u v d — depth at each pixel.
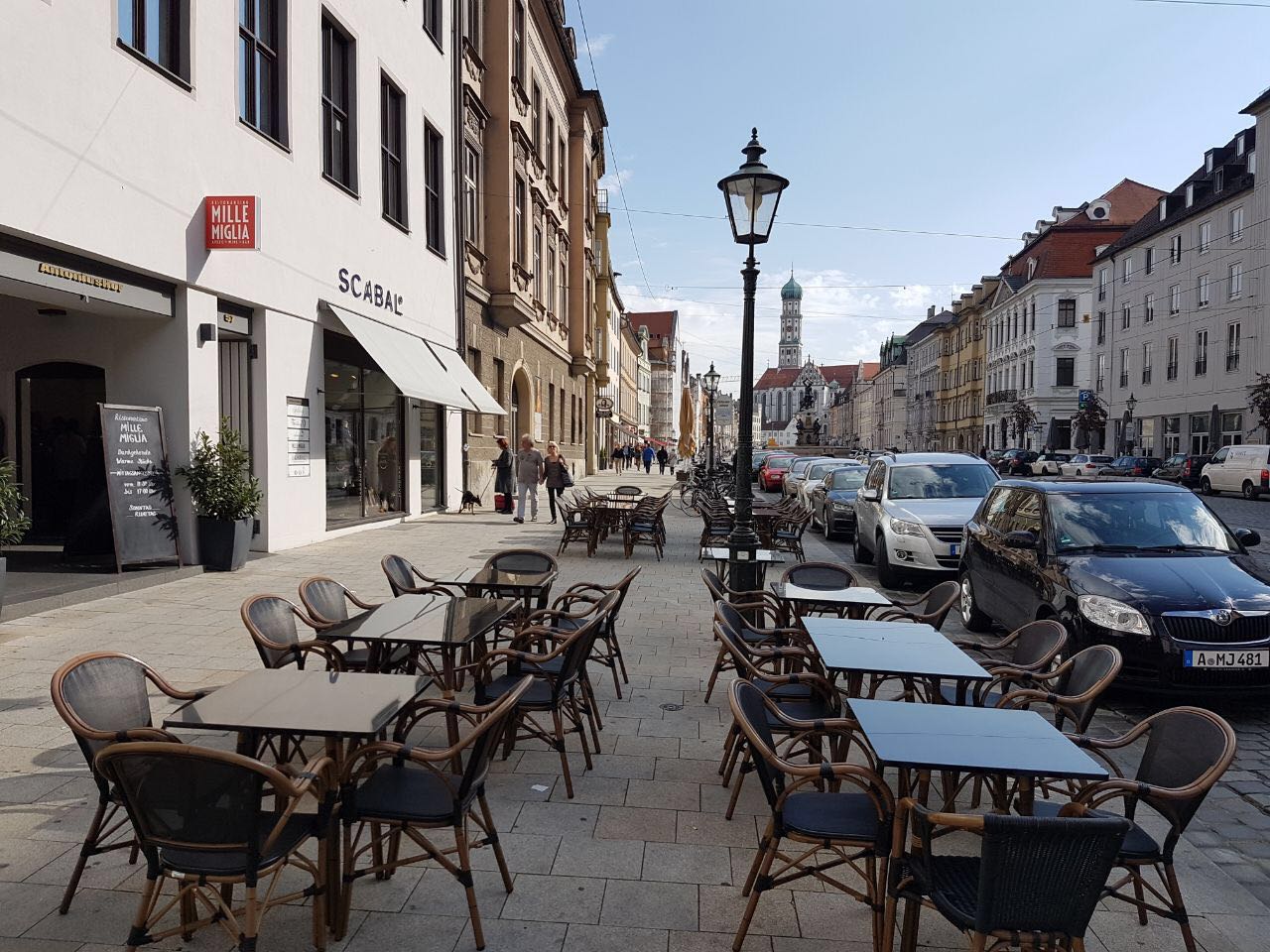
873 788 3.18
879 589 11.69
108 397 10.69
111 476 9.61
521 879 3.71
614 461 53.66
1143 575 6.56
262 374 12.04
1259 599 6.23
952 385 83.38
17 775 4.53
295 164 12.71
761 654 5.17
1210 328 41.81
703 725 5.78
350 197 14.68
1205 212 42.06
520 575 6.96
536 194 26.95
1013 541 7.83
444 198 19.56
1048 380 60.25
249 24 11.71
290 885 3.66
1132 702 6.64
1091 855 2.47
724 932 3.36
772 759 3.15
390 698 3.45
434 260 18.92
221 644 7.20
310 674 3.80
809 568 7.23
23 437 11.85
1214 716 3.26
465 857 3.22
